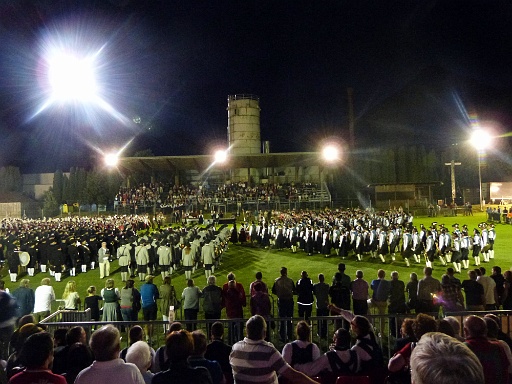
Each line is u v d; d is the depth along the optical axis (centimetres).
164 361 581
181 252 2342
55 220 4316
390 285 1198
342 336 596
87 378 393
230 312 1155
